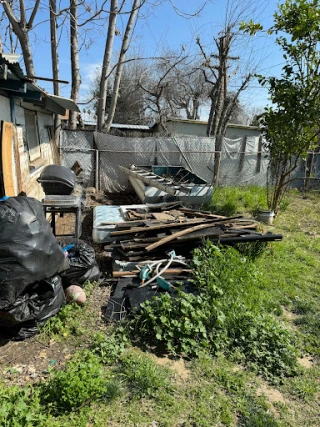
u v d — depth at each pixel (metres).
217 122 11.60
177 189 7.54
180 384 2.64
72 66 10.01
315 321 3.65
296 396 2.64
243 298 3.72
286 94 6.86
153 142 10.84
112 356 2.83
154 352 2.99
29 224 2.86
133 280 4.00
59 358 2.82
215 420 2.32
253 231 5.07
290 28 6.67
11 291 2.71
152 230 4.69
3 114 4.42
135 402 2.41
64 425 2.14
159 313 3.24
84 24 9.17
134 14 10.45
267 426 2.29
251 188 10.95
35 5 7.76
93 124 20.12
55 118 9.56
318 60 6.67
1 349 2.88
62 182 5.50
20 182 4.95
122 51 10.75
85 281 3.91
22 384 2.50
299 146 7.23
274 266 5.03
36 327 3.06
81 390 2.27
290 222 7.82
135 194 10.36
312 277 4.81
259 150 12.30
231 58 11.09
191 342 3.03
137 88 22.45
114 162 10.56
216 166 11.21
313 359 3.11
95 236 5.11
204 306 3.38
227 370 2.82
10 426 1.99
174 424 2.26
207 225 4.89
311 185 12.24
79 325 3.24
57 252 3.12
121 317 3.37
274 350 3.06
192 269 4.13
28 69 8.35
